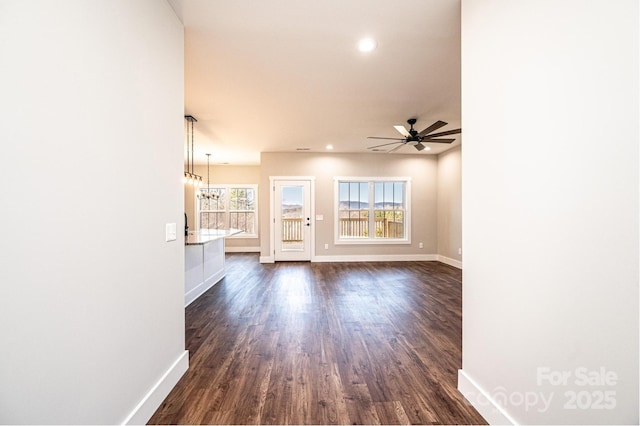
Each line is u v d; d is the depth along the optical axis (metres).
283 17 2.03
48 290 1.02
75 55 1.13
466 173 1.77
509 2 1.41
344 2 1.89
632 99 0.92
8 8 0.89
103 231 1.28
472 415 1.66
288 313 3.37
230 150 6.54
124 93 1.43
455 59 2.61
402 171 6.92
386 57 2.58
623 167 0.95
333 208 6.81
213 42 2.33
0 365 0.87
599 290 1.02
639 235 0.91
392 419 1.63
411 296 4.04
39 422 0.98
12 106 0.90
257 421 1.61
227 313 3.38
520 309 1.37
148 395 1.62
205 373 2.08
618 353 0.97
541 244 1.25
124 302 1.43
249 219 8.87
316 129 4.79
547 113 1.21
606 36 0.99
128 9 1.46
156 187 1.73
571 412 1.13
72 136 1.12
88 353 1.20
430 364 2.21
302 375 2.06
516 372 1.39
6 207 0.89
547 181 1.22
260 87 3.16
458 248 6.13
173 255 1.94
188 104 3.65
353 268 6.06
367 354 2.37
